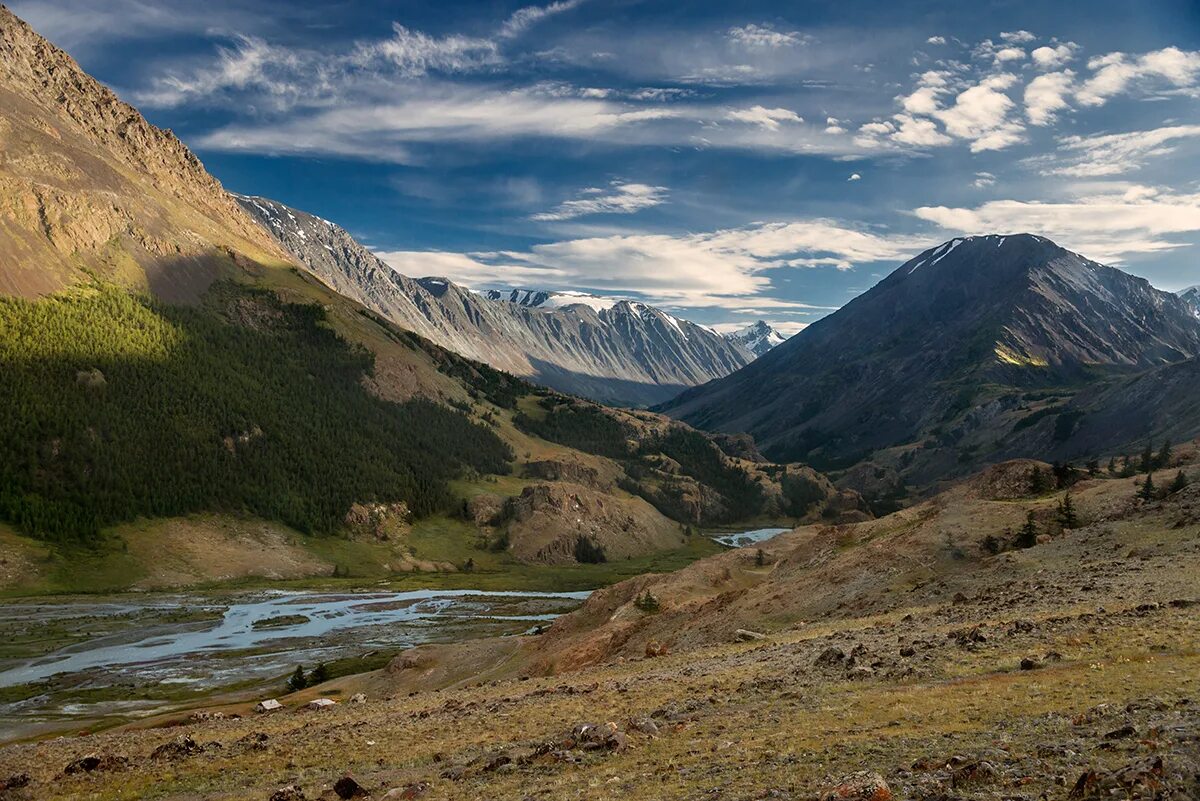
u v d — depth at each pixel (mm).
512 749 29141
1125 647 30094
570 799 20719
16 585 190000
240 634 155125
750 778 20141
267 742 38188
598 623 96188
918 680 31078
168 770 33844
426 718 41500
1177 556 49875
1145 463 110375
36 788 32875
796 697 31188
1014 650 33094
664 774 21953
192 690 108875
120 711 96125
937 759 19234
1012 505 77438
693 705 32906
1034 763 17484
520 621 172625
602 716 33812
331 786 27047
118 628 156000
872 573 69312
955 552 68188
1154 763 15219
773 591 74438
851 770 19438
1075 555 58188
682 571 105500
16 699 104062
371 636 153750
